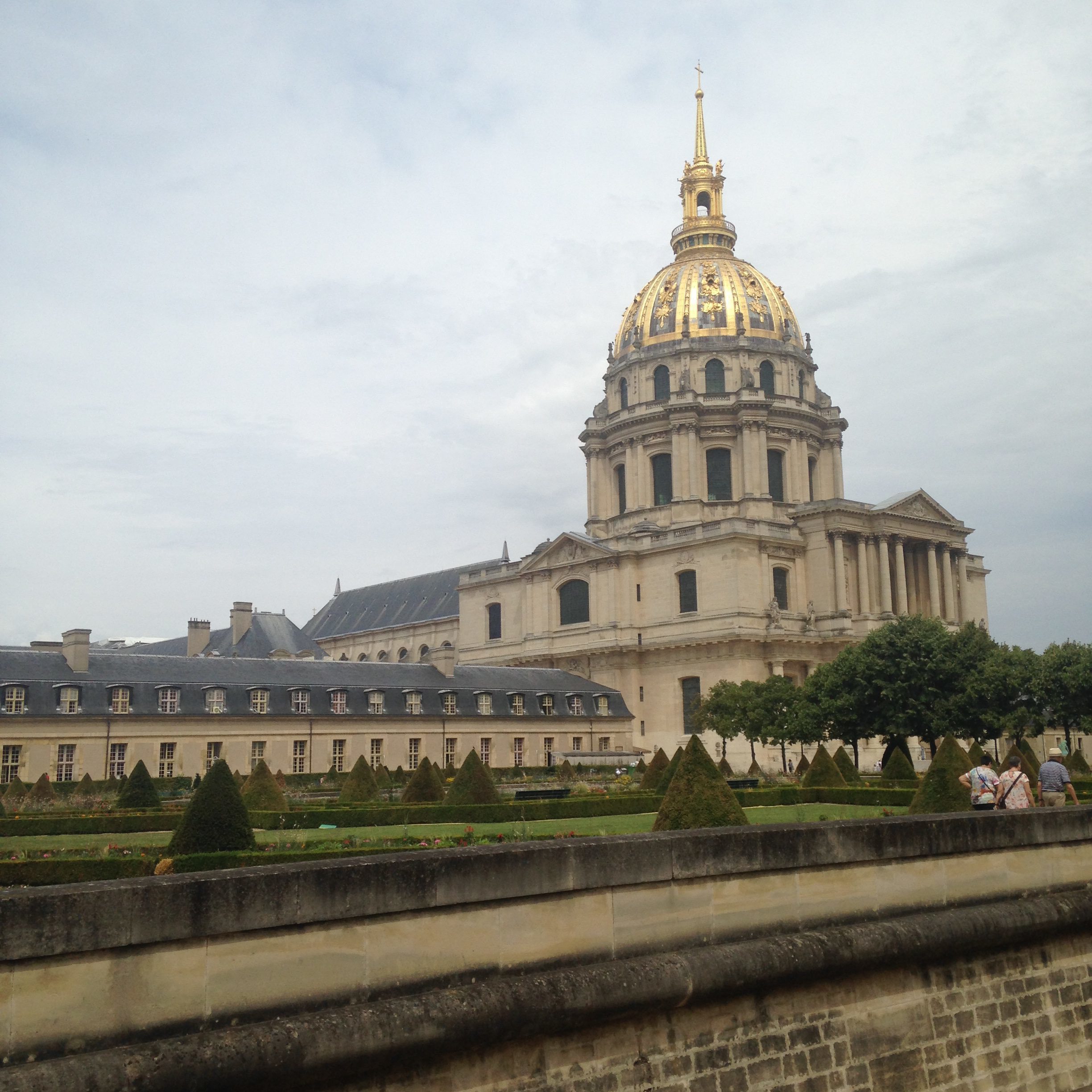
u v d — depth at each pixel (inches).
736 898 677.9
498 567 5472.4
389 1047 519.2
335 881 530.0
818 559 4515.3
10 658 3171.8
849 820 763.4
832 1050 705.6
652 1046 628.7
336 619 7249.0
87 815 1891.0
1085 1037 863.1
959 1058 773.3
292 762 3499.0
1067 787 1141.1
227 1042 485.7
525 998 564.7
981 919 784.9
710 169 5802.2
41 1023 456.4
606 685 4702.3
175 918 487.5
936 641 2989.7
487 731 3993.6
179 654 5895.7
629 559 4731.8
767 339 5231.3
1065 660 2982.3
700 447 5093.5
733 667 4296.3
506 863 585.0
